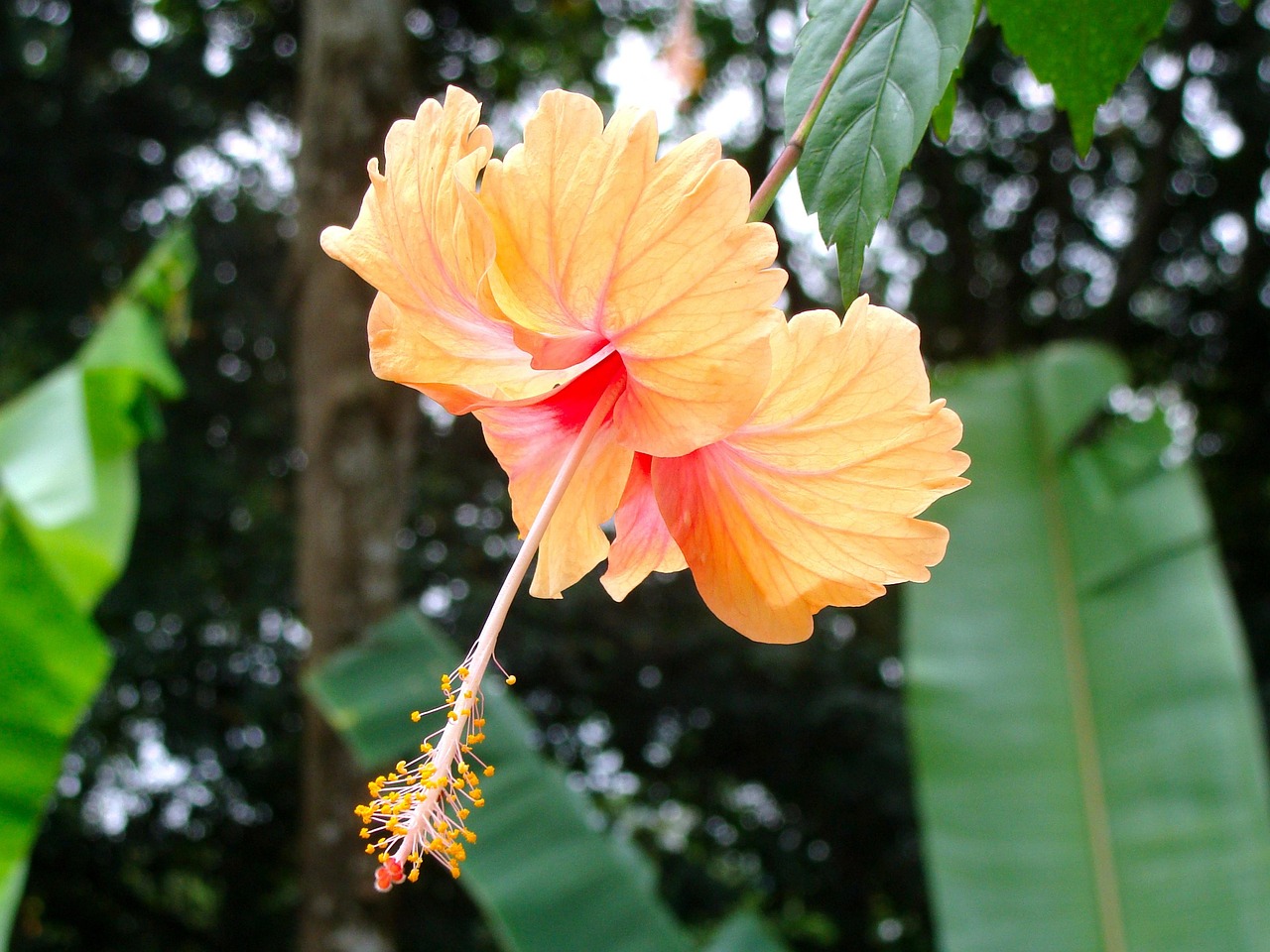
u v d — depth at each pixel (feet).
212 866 32.42
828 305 37.58
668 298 3.86
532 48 34.86
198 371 33.27
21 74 31.81
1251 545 37.19
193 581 32.04
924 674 13.82
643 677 33.78
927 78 3.94
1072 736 13.19
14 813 12.06
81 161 32.53
